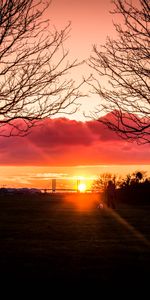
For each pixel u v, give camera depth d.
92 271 12.62
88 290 10.55
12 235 19.94
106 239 18.81
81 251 15.88
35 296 9.98
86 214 29.62
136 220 26.25
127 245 17.28
